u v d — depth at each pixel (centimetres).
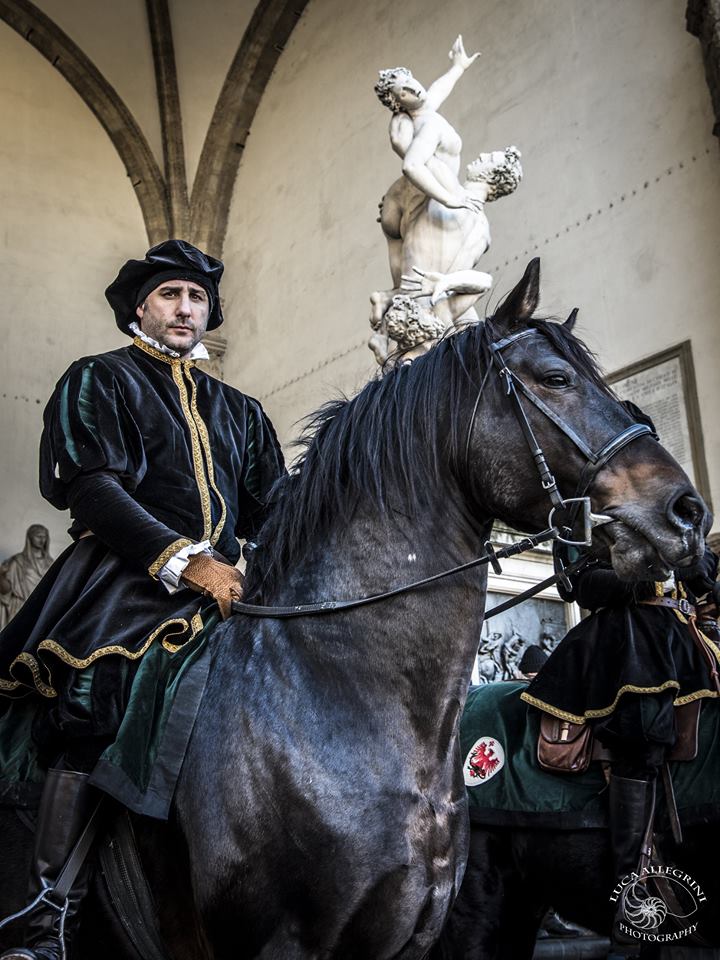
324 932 220
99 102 1791
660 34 1136
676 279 1060
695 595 386
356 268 1486
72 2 1773
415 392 252
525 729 381
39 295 1664
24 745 265
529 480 238
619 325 1102
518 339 250
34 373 1619
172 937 243
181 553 253
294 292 1596
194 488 279
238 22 1777
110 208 1773
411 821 225
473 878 374
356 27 1602
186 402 292
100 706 243
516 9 1319
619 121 1159
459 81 1373
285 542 257
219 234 1784
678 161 1088
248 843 226
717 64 1032
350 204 1529
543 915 388
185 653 254
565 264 1173
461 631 239
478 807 374
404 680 235
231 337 1712
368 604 239
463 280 878
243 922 224
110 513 257
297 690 236
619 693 351
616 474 232
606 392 245
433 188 901
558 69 1245
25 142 1733
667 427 1030
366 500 247
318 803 224
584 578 372
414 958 228
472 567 242
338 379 1466
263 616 250
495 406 243
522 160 1257
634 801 347
